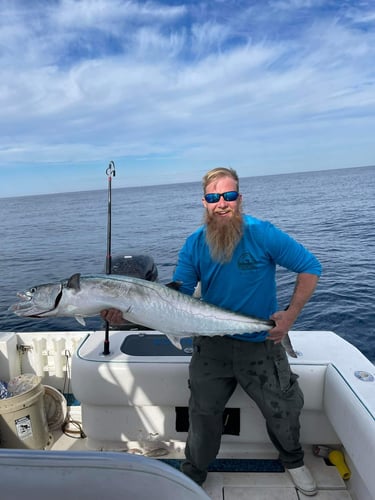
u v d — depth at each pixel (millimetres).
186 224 30297
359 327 7512
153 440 2967
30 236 27391
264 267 2471
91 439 3068
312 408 2729
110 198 3398
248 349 2465
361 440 2113
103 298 2434
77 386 2875
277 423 2471
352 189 55000
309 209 32344
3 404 2977
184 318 2484
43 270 14992
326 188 63375
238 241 2438
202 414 2502
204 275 2580
